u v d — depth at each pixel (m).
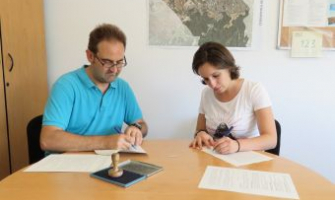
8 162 2.00
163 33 2.16
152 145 1.49
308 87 2.17
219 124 1.62
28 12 2.06
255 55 2.15
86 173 1.12
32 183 1.03
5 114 1.95
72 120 1.58
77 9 2.18
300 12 2.07
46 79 2.24
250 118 1.59
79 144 1.36
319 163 2.26
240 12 2.10
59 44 2.22
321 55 2.11
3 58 1.92
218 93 1.62
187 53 2.18
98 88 1.62
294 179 1.08
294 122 2.22
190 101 2.24
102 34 1.50
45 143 1.37
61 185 1.02
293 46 2.11
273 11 2.10
